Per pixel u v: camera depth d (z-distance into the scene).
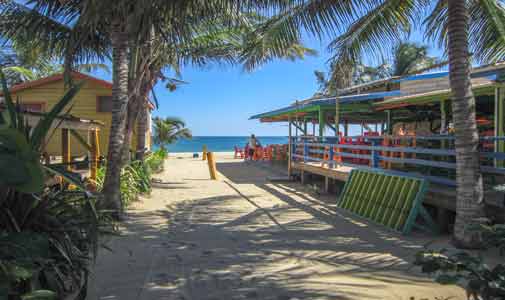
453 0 5.48
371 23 7.61
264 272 4.49
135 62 9.08
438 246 5.54
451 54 5.53
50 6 8.02
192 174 17.12
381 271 4.49
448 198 6.32
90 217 2.92
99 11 6.61
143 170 11.09
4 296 1.93
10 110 2.65
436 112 13.51
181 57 11.84
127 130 10.01
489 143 9.30
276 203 9.49
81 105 16.25
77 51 9.30
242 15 8.30
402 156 8.70
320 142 13.31
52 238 2.63
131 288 4.00
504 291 2.04
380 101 13.56
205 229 6.71
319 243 5.79
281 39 6.86
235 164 23.36
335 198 10.29
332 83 8.40
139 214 8.02
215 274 4.43
